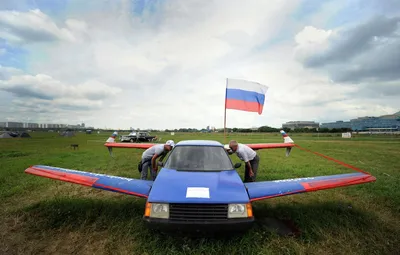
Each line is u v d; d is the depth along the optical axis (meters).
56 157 12.08
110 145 7.31
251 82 7.93
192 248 3.03
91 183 3.71
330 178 4.06
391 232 3.54
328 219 3.91
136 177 7.52
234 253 2.93
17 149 17.59
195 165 4.19
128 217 4.03
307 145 22.72
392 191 5.55
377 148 18.95
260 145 7.33
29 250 3.02
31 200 5.01
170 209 2.99
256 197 3.45
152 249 2.98
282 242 3.23
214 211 2.99
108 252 2.98
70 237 3.37
